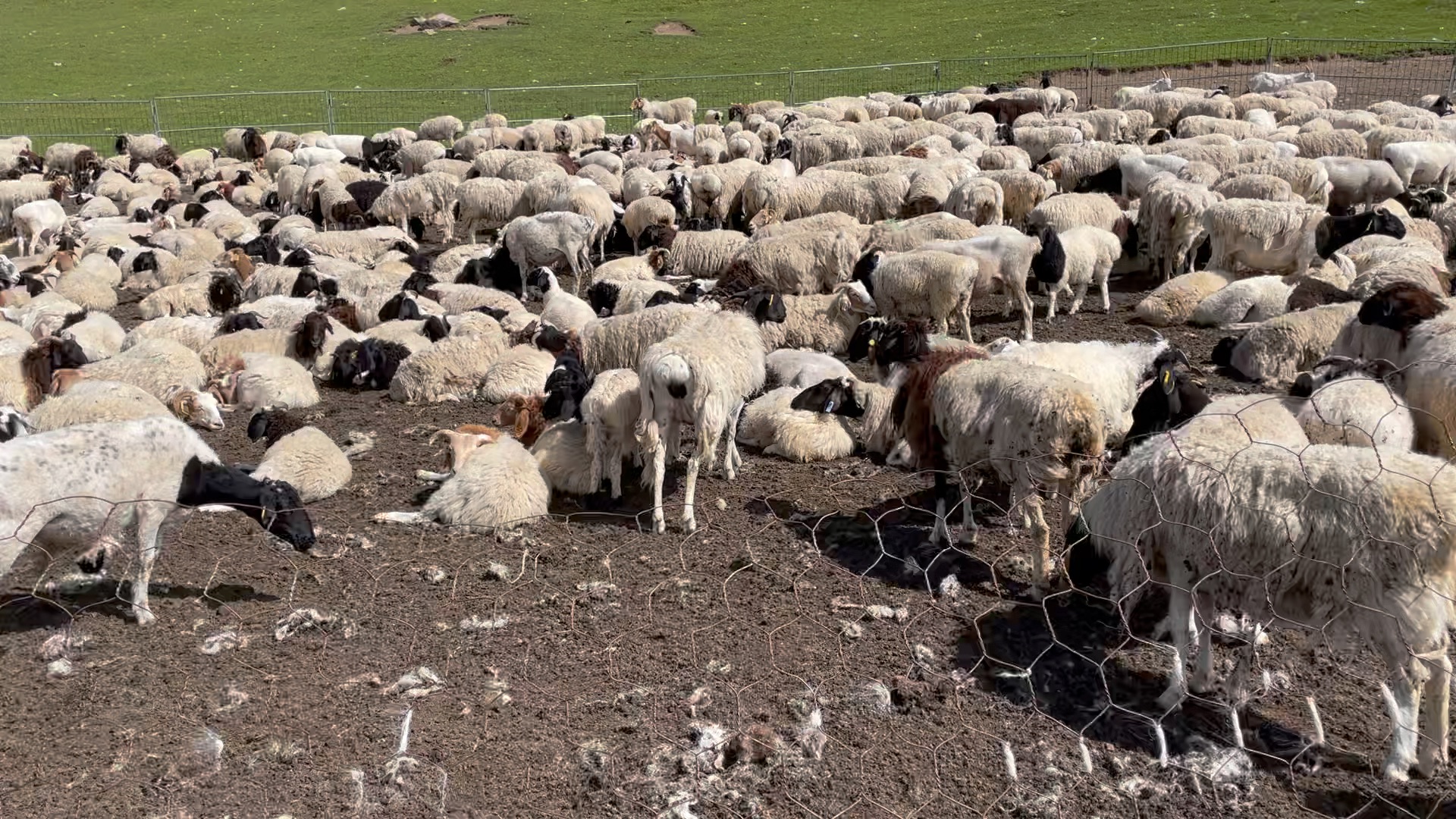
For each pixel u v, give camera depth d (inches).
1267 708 234.8
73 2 2506.2
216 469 282.5
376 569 304.7
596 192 726.5
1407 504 194.4
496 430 391.2
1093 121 1176.2
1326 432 269.6
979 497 327.0
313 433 364.2
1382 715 230.7
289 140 1337.4
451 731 230.8
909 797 210.4
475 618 276.8
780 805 209.0
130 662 257.8
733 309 506.3
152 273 691.4
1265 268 572.4
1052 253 506.9
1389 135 866.1
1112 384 335.0
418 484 369.7
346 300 564.7
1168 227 597.6
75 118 1611.7
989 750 223.3
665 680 249.3
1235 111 1200.2
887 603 279.9
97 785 214.7
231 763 220.8
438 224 853.2
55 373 418.0
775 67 1862.7
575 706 239.6
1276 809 205.3
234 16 2384.4
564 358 389.4
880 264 500.1
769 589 288.8
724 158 1118.4
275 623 275.1
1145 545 226.8
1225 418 241.1
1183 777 213.9
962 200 666.8
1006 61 1798.7
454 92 1727.4
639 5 2401.6
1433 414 294.8
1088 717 233.6
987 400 277.0
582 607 281.9
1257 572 209.8
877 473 364.5
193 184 1194.6
